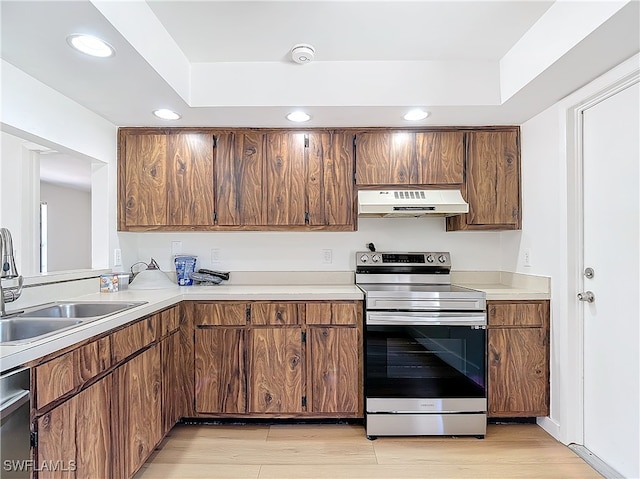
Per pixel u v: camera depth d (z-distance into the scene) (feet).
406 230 10.14
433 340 7.98
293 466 6.88
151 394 6.74
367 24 6.37
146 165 9.08
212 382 8.17
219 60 7.61
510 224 9.10
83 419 4.89
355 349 8.20
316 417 8.24
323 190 9.11
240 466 6.87
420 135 9.11
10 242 5.82
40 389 4.18
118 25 5.06
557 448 7.46
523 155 9.02
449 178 9.06
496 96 7.76
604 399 6.95
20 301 6.31
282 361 8.18
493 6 5.93
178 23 6.32
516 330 8.14
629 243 6.37
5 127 5.99
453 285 9.89
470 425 7.90
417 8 5.96
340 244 10.12
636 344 6.25
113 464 5.54
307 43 6.98
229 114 8.18
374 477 6.55
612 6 4.84
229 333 8.18
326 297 8.20
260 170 9.09
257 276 10.06
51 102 6.81
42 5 4.48
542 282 8.27
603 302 6.95
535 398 8.14
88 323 5.12
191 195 9.09
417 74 7.75
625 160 6.41
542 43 6.30
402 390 7.93
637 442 6.23
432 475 6.61
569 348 7.54
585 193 7.38
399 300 7.98
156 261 10.10
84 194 23.29
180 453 7.28
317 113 8.16
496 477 6.54
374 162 9.10
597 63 6.08
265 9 5.95
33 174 10.09
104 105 7.65
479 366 7.93
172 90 6.92
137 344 6.25
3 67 5.82
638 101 6.13
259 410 8.17
